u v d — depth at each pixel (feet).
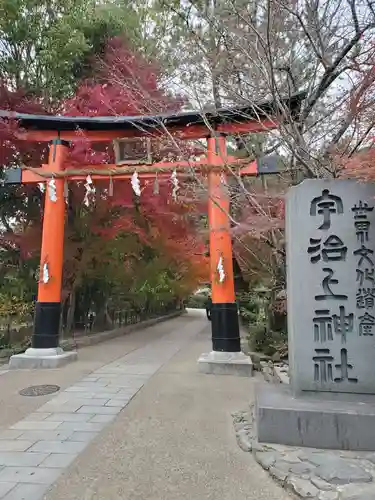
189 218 41.37
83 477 11.53
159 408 18.48
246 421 16.08
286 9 17.28
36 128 30.83
